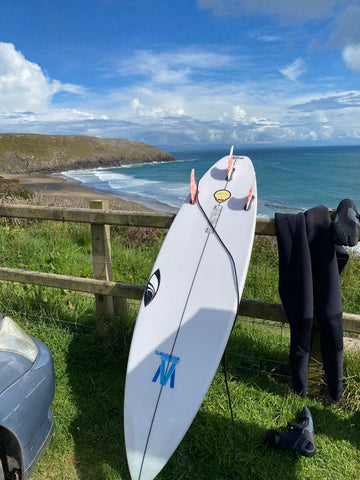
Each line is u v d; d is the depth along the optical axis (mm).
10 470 1838
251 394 2533
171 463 2062
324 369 2307
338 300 2193
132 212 2838
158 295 2479
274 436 2141
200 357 2135
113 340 2961
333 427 2299
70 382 2656
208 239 2641
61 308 3449
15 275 3227
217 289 2373
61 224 6207
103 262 2992
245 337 2992
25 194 10219
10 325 1920
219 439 2172
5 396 1653
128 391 2117
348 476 1999
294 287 2262
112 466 2051
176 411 1985
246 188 3014
